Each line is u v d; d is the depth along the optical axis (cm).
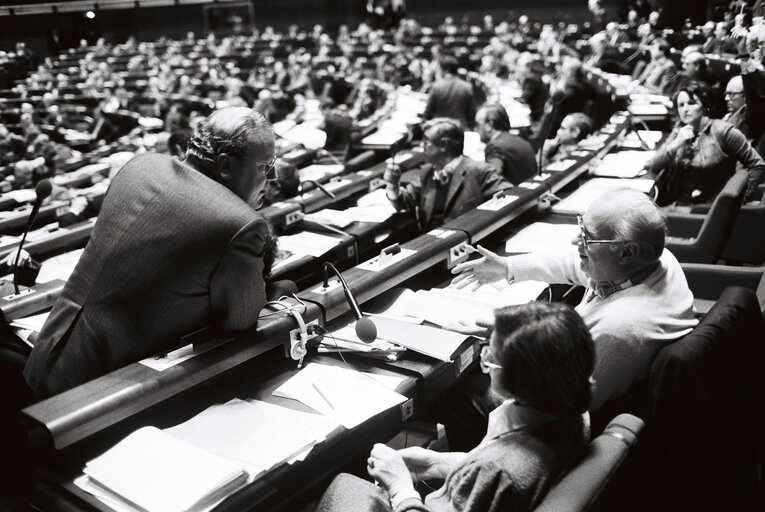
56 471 170
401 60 1570
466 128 772
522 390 151
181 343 198
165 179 201
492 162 461
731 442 201
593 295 221
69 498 162
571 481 143
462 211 389
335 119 716
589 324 202
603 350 196
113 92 1559
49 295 285
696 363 179
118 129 1189
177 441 172
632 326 196
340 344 224
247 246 195
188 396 201
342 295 236
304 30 2594
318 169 535
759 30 555
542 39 1495
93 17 2494
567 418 157
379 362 218
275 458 169
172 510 150
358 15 2580
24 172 682
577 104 635
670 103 699
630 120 584
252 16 2619
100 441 182
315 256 323
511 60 1342
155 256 194
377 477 172
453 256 289
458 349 218
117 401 177
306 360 224
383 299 261
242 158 203
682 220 390
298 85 1511
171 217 195
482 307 247
